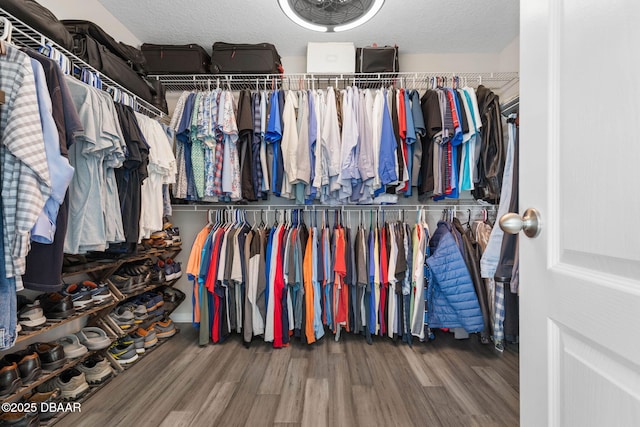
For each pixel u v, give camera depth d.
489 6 2.04
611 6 0.42
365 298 2.18
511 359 1.93
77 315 1.46
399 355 1.98
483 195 2.17
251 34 2.36
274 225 2.37
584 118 0.46
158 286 2.38
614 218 0.41
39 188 0.94
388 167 1.98
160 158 1.81
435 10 2.07
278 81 2.45
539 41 0.57
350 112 2.02
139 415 1.39
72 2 1.81
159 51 2.34
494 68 2.62
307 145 2.03
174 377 1.71
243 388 1.60
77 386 1.48
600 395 0.43
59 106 1.02
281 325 2.09
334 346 2.12
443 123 2.02
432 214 2.59
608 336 0.41
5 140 0.89
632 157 0.39
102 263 1.65
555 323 0.52
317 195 2.16
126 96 1.76
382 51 2.35
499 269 1.26
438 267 2.03
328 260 2.16
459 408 1.44
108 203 1.42
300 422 1.34
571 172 0.49
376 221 2.47
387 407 1.45
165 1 1.99
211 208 2.60
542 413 0.55
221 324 2.16
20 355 1.28
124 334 1.79
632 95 0.39
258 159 2.16
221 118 2.06
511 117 1.65
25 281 1.06
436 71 2.64
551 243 0.53
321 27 1.85
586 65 0.46
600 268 0.43
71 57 1.46
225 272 2.05
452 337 2.27
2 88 0.90
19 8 1.17
